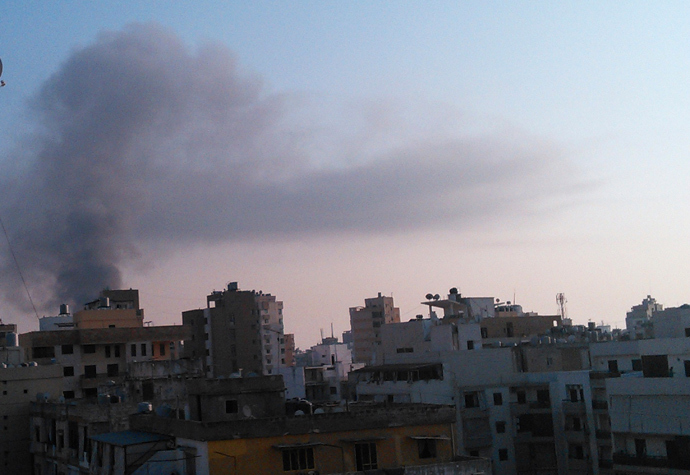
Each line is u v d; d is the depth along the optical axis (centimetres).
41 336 9412
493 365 9181
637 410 6888
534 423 8906
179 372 8575
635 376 7506
